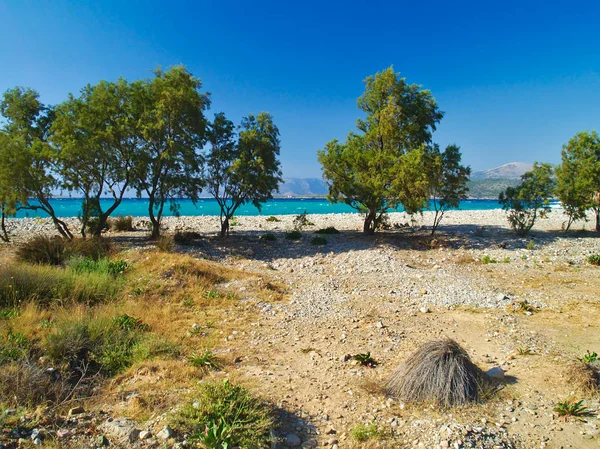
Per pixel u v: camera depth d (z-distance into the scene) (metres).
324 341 7.84
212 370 6.30
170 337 7.68
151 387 5.55
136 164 18.50
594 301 9.98
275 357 7.04
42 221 30.31
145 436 4.25
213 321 8.97
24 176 16.08
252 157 20.69
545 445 4.32
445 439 4.32
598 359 6.30
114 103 17.83
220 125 21.03
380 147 20.91
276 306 10.35
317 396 5.52
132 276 11.89
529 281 12.27
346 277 13.56
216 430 4.16
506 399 5.30
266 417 4.67
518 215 22.22
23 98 18.80
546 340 7.47
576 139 20.30
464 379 5.34
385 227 25.19
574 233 22.06
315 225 29.48
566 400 5.23
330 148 20.89
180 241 19.56
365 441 4.41
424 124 20.86
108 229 25.25
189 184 19.72
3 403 4.68
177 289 11.09
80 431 4.40
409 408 5.15
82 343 6.73
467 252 17.50
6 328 7.33
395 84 20.00
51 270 11.27
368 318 9.22
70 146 15.98
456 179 20.52
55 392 5.27
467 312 9.48
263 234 24.41
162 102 17.69
